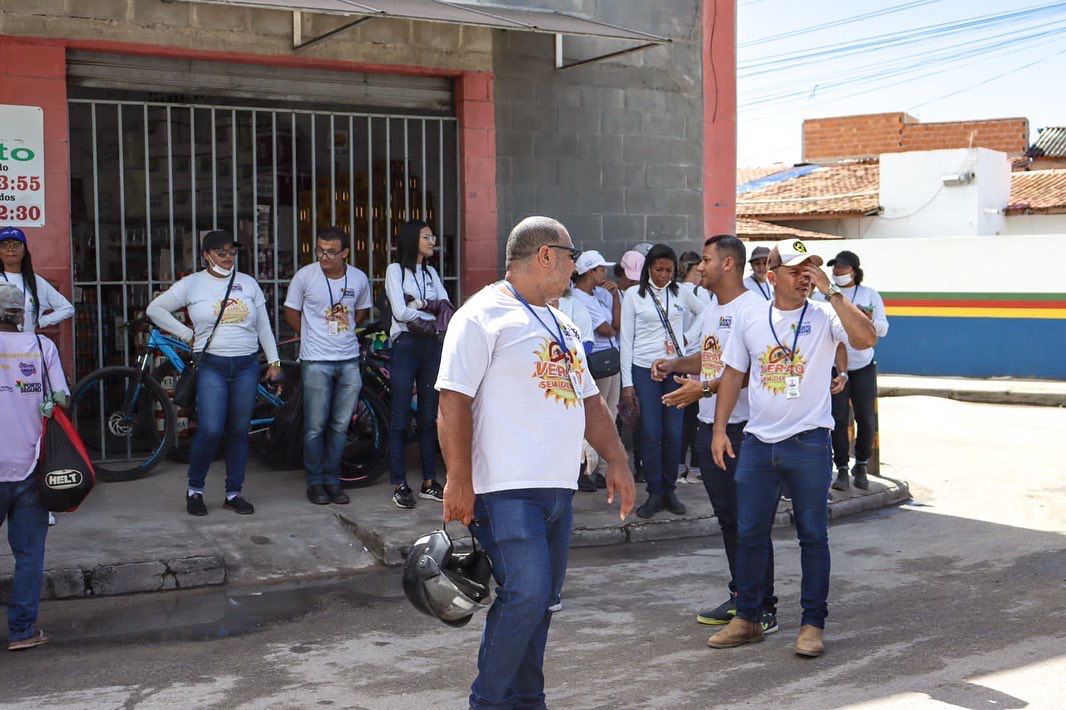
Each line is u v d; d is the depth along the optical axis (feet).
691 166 36.06
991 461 37.88
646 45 31.19
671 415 26.94
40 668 17.43
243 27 29.45
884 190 88.58
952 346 64.80
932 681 16.51
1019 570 23.52
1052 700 15.69
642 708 15.57
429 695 16.22
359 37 30.86
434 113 32.63
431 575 13.43
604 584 22.48
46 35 27.32
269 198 30.86
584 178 34.27
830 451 17.85
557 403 13.56
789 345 17.63
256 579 22.81
